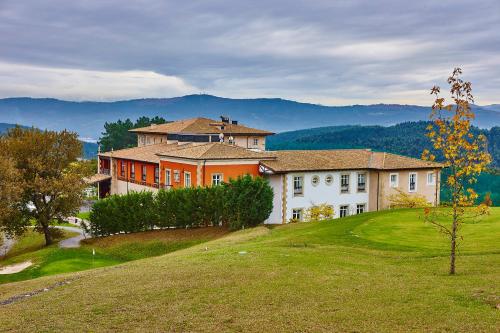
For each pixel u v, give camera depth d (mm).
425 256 23828
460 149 19125
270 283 19047
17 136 53750
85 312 17172
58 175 53031
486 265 20984
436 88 19328
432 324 14117
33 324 16266
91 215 52688
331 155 61562
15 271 39031
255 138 89250
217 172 54688
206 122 88000
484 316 14430
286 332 14195
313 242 28984
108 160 84250
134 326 15461
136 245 46312
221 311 16312
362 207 60406
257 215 46438
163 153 62188
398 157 62750
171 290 18984
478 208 19750
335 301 16672
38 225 54219
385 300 16484
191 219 49562
